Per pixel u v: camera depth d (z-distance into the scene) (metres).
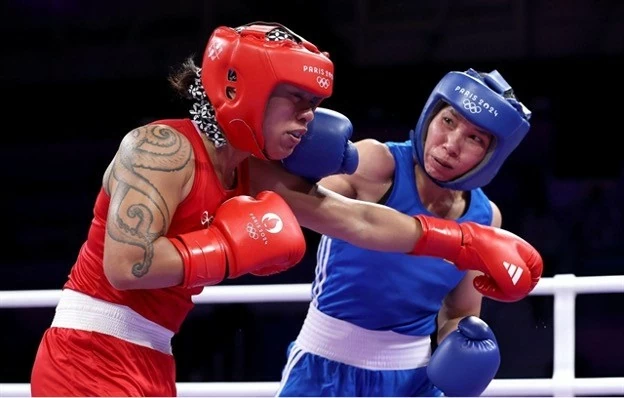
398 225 3.71
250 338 8.41
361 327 4.30
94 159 10.13
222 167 3.29
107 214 3.18
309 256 8.95
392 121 9.71
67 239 9.86
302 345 4.41
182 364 8.36
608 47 9.40
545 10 9.46
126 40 10.03
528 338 7.65
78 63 10.15
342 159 3.57
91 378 3.20
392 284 4.25
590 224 9.05
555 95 9.56
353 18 9.71
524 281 3.70
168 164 3.06
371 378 4.30
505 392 4.61
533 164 9.48
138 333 3.27
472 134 4.01
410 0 9.65
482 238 3.74
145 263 2.95
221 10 9.81
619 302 8.45
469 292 4.54
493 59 9.59
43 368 3.27
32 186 10.13
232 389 4.80
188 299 3.42
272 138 3.18
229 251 3.04
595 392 4.52
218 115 3.15
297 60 3.07
